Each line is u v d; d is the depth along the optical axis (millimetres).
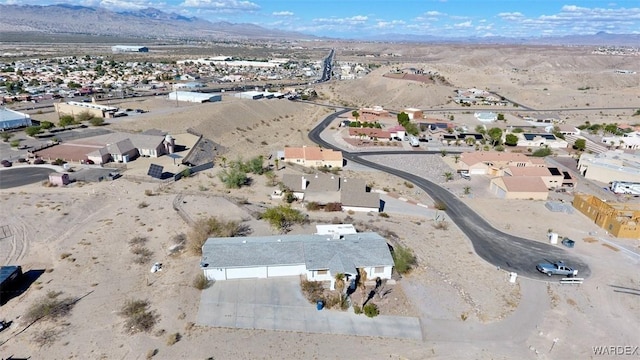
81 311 40156
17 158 87062
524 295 46781
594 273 52188
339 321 40250
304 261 46281
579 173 97625
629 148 124250
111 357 34656
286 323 39594
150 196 69312
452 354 37031
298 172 90438
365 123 139875
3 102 146375
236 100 161875
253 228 58281
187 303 41656
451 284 47875
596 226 67125
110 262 48688
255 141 122812
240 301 42219
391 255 49406
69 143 95812
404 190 83812
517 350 38031
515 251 57750
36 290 43062
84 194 69375
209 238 50750
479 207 75125
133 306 40844
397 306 42938
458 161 102938
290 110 162375
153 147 93875
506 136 124062
